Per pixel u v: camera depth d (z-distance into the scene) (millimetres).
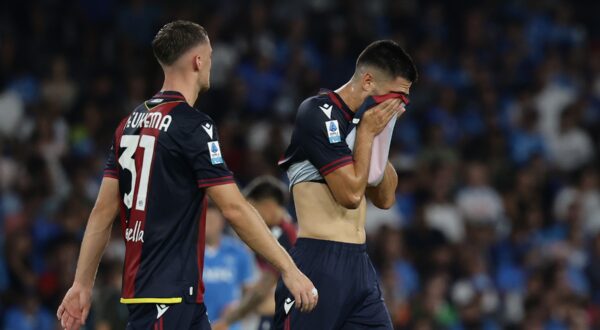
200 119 19422
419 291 47531
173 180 19312
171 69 20016
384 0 68125
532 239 54000
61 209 45844
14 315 41656
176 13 61312
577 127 62750
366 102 21469
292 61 61125
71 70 56844
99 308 33188
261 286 28641
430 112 61406
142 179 19438
